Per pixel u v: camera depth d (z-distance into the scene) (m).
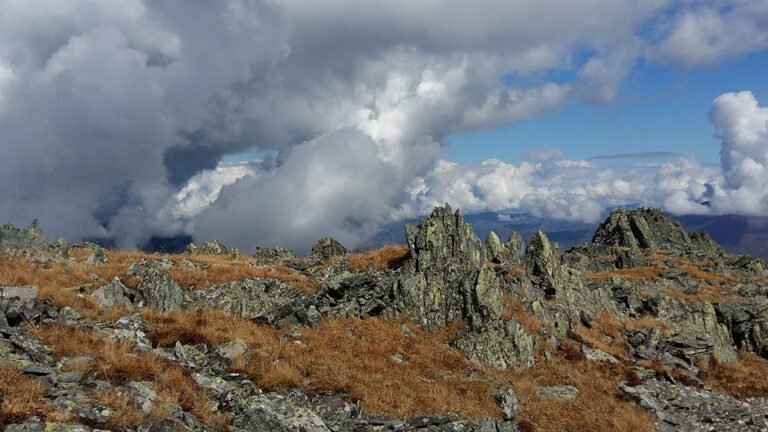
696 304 45.50
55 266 26.84
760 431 26.98
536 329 32.06
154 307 23.00
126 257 35.16
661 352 36.81
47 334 15.15
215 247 51.53
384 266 37.97
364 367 21.14
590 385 27.77
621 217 98.38
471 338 28.02
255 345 19.89
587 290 43.38
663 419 26.41
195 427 12.14
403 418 17.53
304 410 15.17
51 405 10.53
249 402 14.68
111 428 10.38
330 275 37.22
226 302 26.16
